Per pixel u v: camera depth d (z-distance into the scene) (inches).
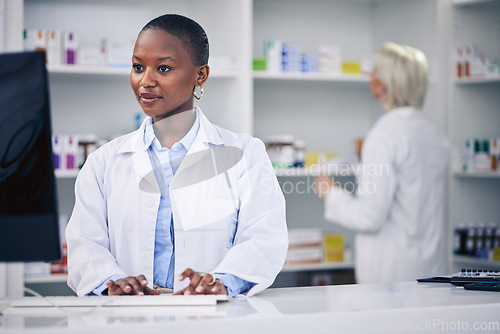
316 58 143.5
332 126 160.9
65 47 127.9
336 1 159.0
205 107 139.1
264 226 65.2
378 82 123.4
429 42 146.7
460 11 146.0
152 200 66.7
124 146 69.8
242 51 133.4
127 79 140.9
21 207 50.4
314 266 142.4
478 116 147.3
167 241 67.3
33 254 50.6
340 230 160.2
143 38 67.6
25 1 137.9
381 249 119.3
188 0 145.9
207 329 45.7
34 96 50.0
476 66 141.6
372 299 56.9
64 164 126.5
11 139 50.1
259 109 154.8
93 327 43.7
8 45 121.4
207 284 57.0
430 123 123.0
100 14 142.2
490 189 148.5
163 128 70.0
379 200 116.1
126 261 67.1
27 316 48.9
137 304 52.6
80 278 62.8
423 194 118.5
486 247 141.5
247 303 55.0
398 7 155.2
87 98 141.3
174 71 67.8
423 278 70.1
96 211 68.6
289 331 47.9
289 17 157.8
